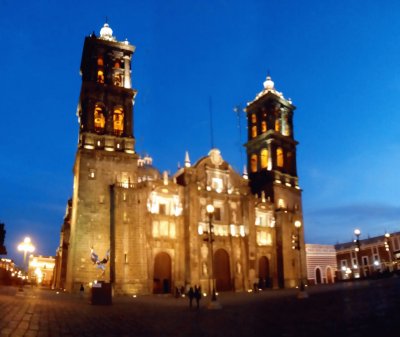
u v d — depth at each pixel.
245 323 23.86
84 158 68.00
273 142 90.69
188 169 74.81
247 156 96.06
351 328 18.39
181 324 24.25
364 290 41.69
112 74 76.62
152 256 66.94
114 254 63.19
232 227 77.31
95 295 40.12
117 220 64.88
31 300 38.59
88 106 71.69
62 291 66.88
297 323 21.98
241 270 76.00
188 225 71.00
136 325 23.66
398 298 29.52
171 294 64.19
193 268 69.00
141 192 68.50
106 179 68.31
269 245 82.38
